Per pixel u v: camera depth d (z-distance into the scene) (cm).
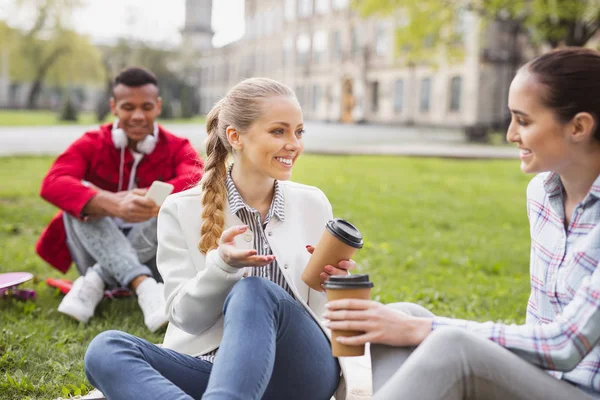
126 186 425
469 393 171
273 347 190
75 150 415
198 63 6412
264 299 196
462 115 3834
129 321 390
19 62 5288
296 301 221
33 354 326
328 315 191
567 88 178
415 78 4241
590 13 1861
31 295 428
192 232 233
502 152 2172
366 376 287
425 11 2173
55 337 354
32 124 3500
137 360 198
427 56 2311
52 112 5562
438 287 521
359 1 2309
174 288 227
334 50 5162
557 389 171
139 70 416
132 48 5878
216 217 228
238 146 228
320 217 246
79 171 411
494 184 1334
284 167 227
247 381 179
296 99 229
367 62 4669
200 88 8094
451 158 1948
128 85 411
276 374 209
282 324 203
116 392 194
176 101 6212
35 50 5219
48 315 399
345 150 2061
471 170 1606
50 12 5147
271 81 230
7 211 834
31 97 5609
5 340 341
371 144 2509
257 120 223
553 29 1955
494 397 170
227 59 7406
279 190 241
